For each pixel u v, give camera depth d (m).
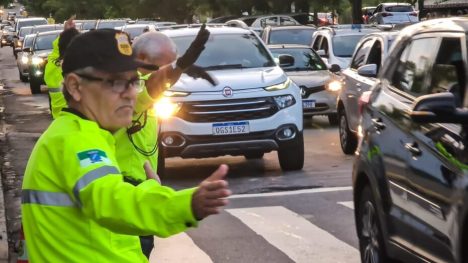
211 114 11.53
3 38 72.88
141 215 2.74
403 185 5.95
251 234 8.62
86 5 80.75
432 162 5.45
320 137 16.69
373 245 6.69
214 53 12.59
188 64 4.22
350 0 42.88
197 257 7.83
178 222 2.73
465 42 5.72
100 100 3.03
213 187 2.70
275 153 14.45
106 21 39.41
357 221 7.11
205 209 2.70
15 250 8.63
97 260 2.95
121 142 4.99
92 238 2.95
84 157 2.88
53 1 83.19
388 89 6.79
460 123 5.06
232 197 10.64
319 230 8.72
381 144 6.46
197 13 66.31
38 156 2.97
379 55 13.57
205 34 4.14
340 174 12.07
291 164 12.34
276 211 9.70
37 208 2.94
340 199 10.27
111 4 78.38
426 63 6.26
